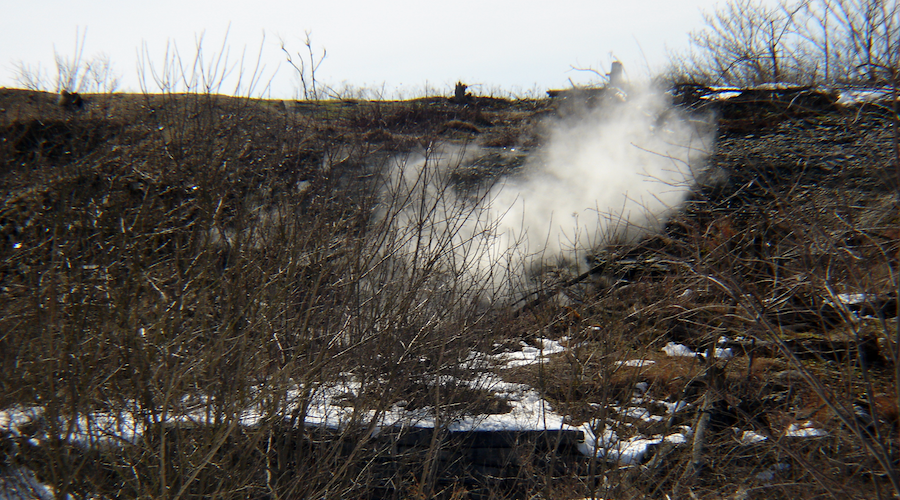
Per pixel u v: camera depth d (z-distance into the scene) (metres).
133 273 9.52
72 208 10.12
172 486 8.66
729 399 10.19
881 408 9.27
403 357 10.51
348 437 10.56
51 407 8.91
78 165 10.23
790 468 9.73
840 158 10.51
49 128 10.55
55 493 8.91
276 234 10.38
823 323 9.97
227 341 9.56
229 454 9.20
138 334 9.51
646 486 10.24
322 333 10.66
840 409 8.62
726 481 9.88
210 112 10.70
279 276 9.91
